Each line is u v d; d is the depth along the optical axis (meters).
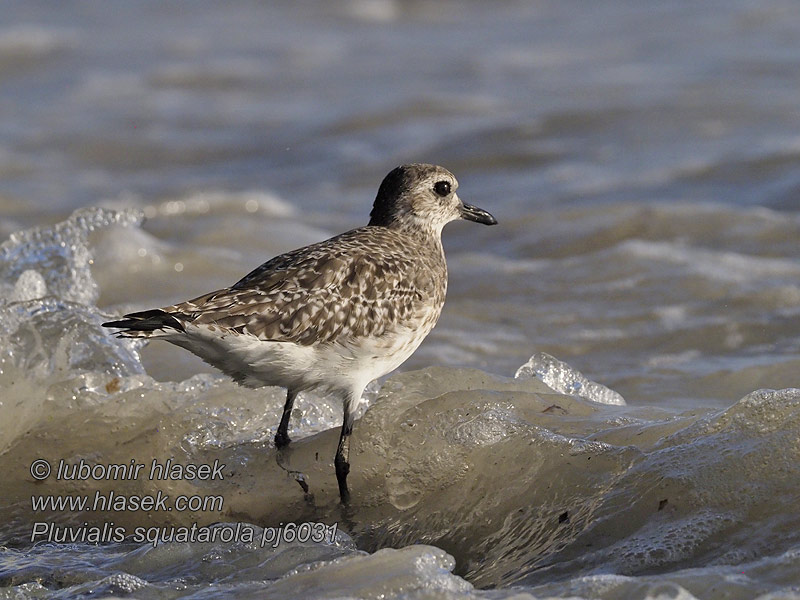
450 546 8.38
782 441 7.95
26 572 8.32
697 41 31.94
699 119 24.09
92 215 14.99
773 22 33.31
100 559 8.59
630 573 7.35
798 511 7.45
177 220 20.30
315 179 23.28
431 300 9.85
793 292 14.80
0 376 11.08
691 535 7.52
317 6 41.28
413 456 9.16
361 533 8.91
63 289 14.26
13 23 38.34
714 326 14.01
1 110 29.83
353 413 9.45
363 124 26.59
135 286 15.82
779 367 12.37
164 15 40.72
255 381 9.32
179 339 8.64
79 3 41.91
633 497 8.00
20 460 10.28
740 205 19.05
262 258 17.47
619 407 9.64
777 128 22.97
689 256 16.44
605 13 37.34
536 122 24.83
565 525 8.05
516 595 6.93
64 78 32.81
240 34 37.84
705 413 8.88
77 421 10.62
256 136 26.66
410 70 31.89
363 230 10.19
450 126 25.62
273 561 8.17
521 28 36.66
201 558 8.32
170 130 27.48
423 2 40.88
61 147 26.34
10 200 22.02
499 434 9.07
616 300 15.20
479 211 11.01
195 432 10.17
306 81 31.52
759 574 6.91
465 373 10.25
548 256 17.42
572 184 21.00
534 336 14.16
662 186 20.34
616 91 27.16
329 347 9.13
